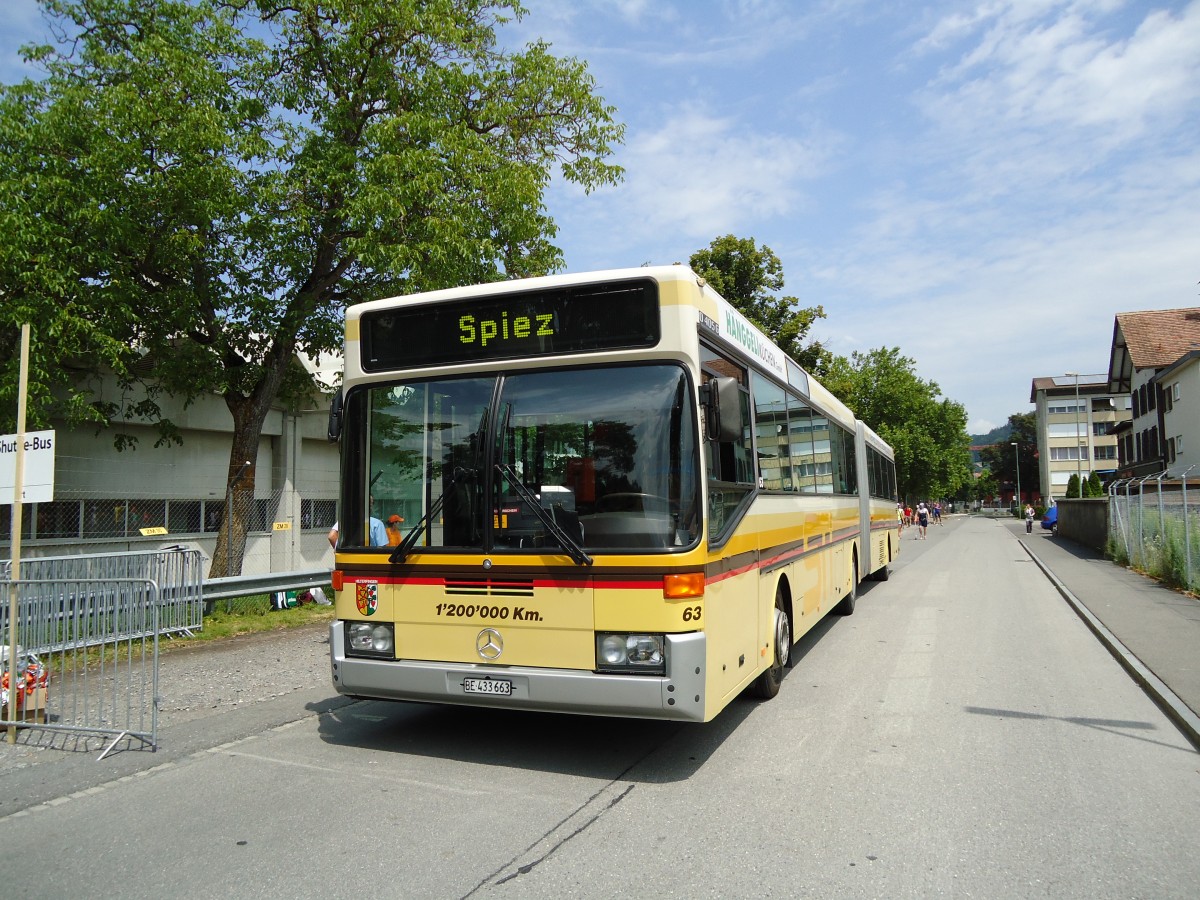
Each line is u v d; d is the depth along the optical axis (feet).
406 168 43.91
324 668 30.25
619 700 16.87
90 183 39.75
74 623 22.62
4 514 45.78
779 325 110.83
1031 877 12.95
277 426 61.67
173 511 55.47
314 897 12.45
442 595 18.61
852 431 46.14
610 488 17.54
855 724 22.21
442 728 22.21
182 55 42.27
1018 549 105.19
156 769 18.93
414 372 19.54
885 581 62.23
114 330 40.75
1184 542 52.31
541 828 15.07
